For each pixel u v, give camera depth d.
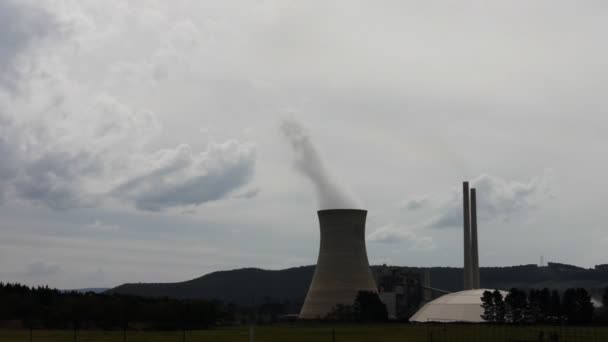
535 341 87.88
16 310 130.88
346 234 162.12
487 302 145.75
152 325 125.31
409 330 114.94
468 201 188.38
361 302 155.62
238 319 163.00
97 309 125.44
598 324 133.50
